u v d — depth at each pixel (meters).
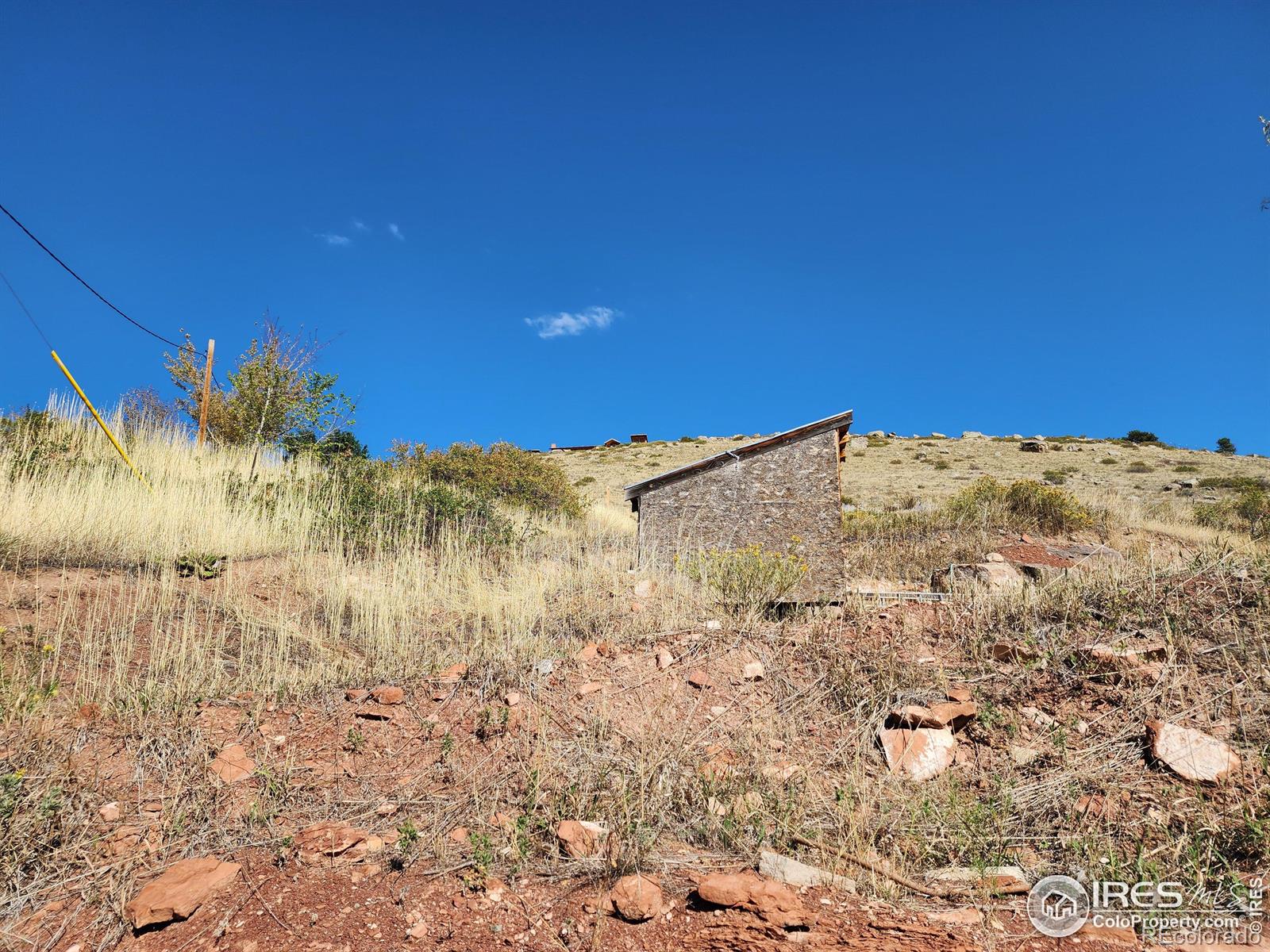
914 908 3.06
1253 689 4.62
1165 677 4.82
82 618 6.07
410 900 3.19
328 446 16.03
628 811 3.73
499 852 3.54
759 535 8.64
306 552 9.27
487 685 5.46
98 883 3.27
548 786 4.16
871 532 13.61
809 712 5.10
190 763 4.28
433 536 10.88
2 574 6.62
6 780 3.61
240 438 15.67
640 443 56.38
